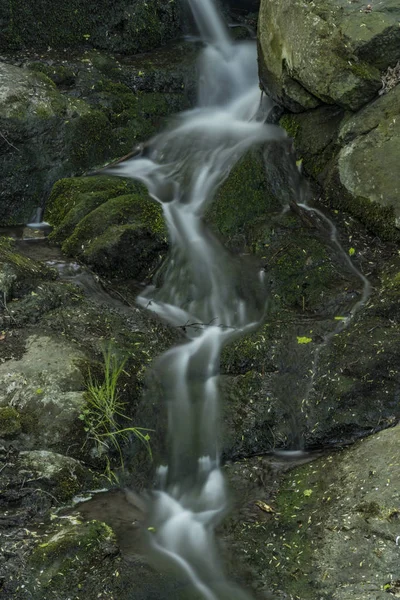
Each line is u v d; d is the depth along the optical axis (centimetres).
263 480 439
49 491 412
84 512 408
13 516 393
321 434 462
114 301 562
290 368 495
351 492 407
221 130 720
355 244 581
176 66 782
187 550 390
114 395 465
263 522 407
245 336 520
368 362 476
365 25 586
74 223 627
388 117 588
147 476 444
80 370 474
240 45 836
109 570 366
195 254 591
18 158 662
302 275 556
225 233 609
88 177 673
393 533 375
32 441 438
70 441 440
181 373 497
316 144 639
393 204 573
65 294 545
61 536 378
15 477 411
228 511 419
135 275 595
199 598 361
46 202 675
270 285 557
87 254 590
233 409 475
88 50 778
